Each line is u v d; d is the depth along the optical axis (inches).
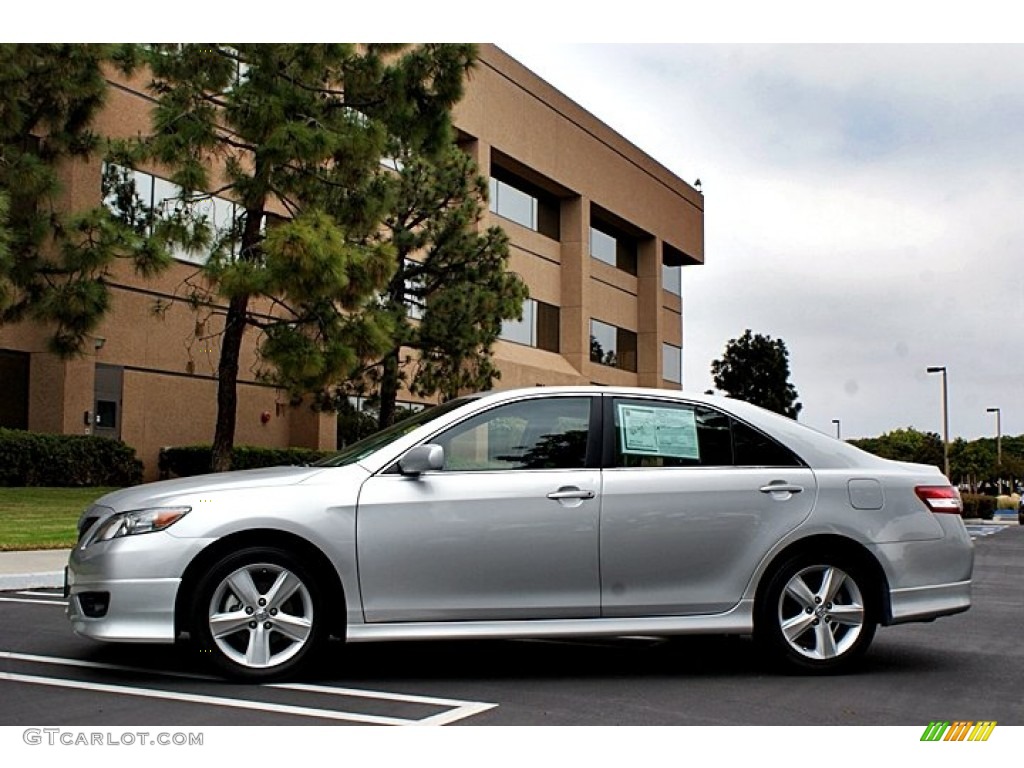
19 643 295.0
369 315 655.8
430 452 246.7
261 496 243.9
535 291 1558.8
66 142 719.1
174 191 951.6
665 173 1950.1
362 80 683.4
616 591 254.5
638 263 1910.7
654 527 256.2
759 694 242.8
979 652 304.7
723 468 265.3
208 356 1024.2
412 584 246.1
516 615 250.7
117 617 235.5
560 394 266.1
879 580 267.1
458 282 904.3
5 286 608.7
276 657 244.2
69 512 695.1
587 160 1649.9
